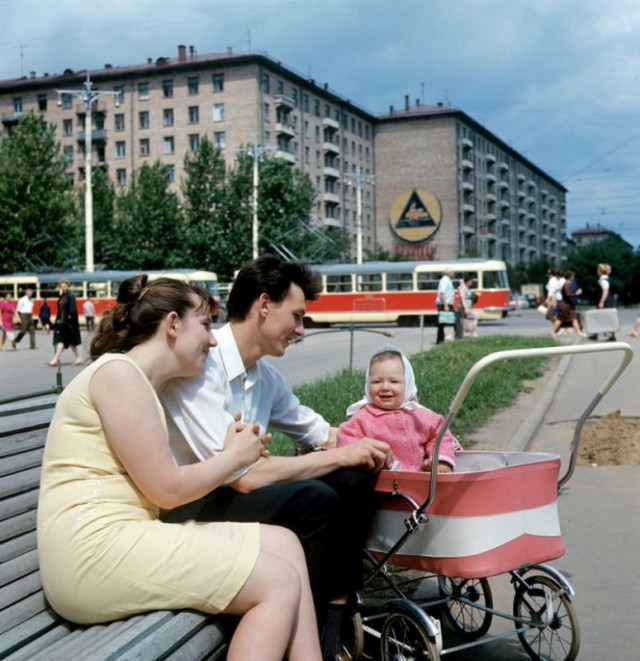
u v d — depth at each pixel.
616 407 11.05
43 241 49.47
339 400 9.73
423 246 108.69
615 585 4.73
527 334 28.61
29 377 18.50
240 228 57.25
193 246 58.16
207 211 58.38
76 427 2.87
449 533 3.34
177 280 3.15
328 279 43.84
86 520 2.77
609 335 23.70
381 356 3.90
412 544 3.45
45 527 2.81
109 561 2.73
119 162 88.62
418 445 3.81
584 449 8.46
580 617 4.29
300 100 90.00
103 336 3.08
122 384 2.85
